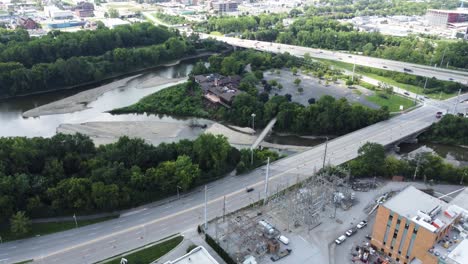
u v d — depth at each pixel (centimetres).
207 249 16012
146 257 15488
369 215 18588
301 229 17575
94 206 17662
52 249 15775
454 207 15975
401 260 15712
